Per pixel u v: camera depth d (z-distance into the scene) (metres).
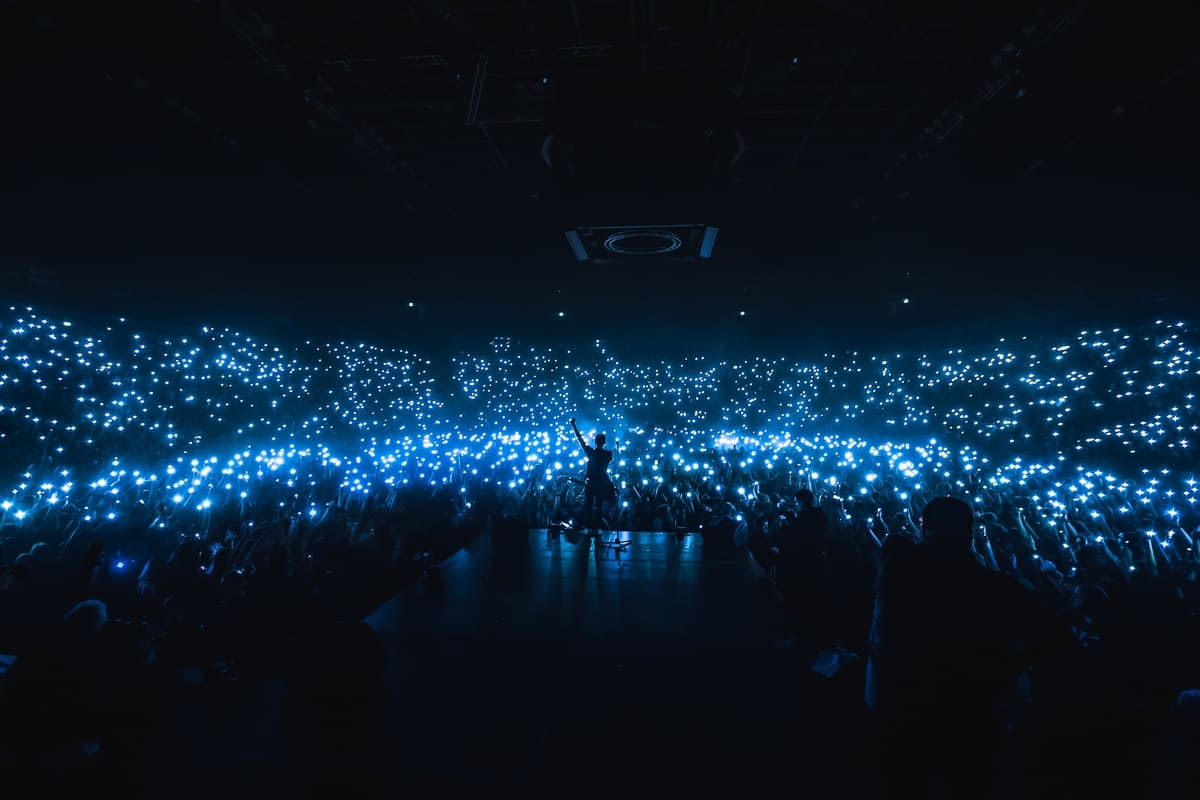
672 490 14.02
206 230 13.17
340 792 3.57
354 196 13.14
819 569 6.57
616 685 4.55
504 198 13.73
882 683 2.98
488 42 7.70
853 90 8.85
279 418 19.94
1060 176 11.16
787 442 22.38
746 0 6.95
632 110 6.05
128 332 15.02
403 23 7.54
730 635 5.41
